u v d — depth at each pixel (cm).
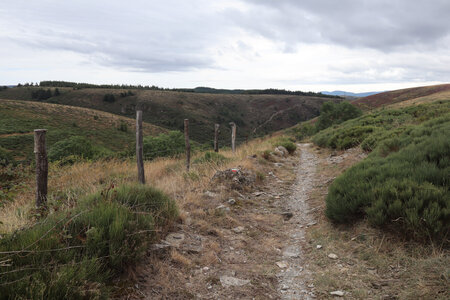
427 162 521
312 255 386
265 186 815
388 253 348
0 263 211
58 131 7550
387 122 1736
